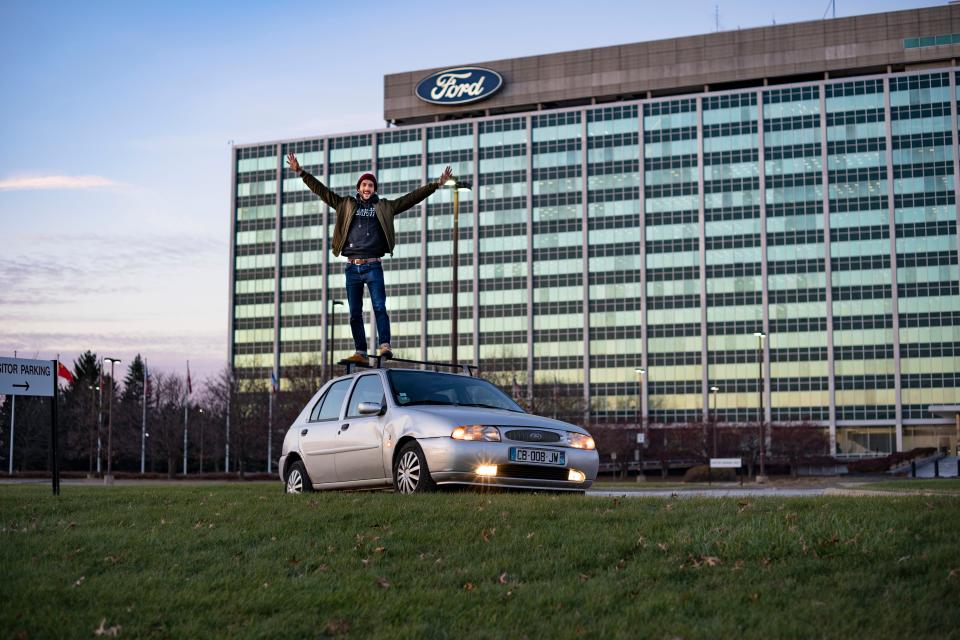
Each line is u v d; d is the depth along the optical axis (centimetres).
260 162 14650
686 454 9962
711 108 12769
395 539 882
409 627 655
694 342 12575
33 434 10050
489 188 13550
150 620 690
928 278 11888
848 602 662
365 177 1379
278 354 14188
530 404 8738
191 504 1148
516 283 13312
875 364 11944
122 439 9138
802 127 12425
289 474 1377
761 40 12638
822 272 12212
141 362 14088
